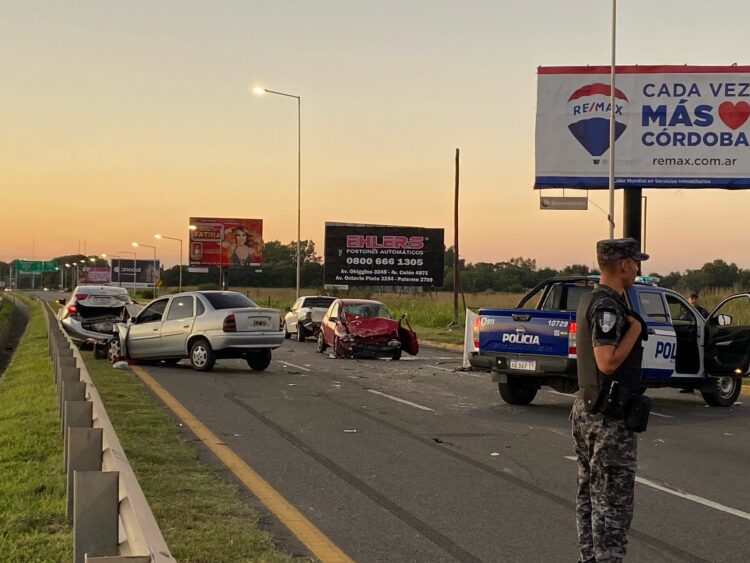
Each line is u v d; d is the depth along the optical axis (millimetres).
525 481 8602
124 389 14750
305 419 12367
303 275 128500
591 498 5148
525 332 13766
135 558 3098
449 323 42031
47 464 8422
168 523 6535
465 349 16422
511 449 10375
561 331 13352
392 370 20703
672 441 11453
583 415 5164
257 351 19578
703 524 7164
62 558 5512
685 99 30719
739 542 6641
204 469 8586
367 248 54625
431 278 55312
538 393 16719
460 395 15859
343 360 23531
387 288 58156
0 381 18375
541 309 15156
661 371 13984
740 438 11773
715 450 10758
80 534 4062
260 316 19297
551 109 31094
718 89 30625
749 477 9094
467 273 100188
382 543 6395
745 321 28188
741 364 14664
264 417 12445
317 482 8336
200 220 79625
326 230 54219
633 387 5074
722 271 58875
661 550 6410
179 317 19609
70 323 23766
